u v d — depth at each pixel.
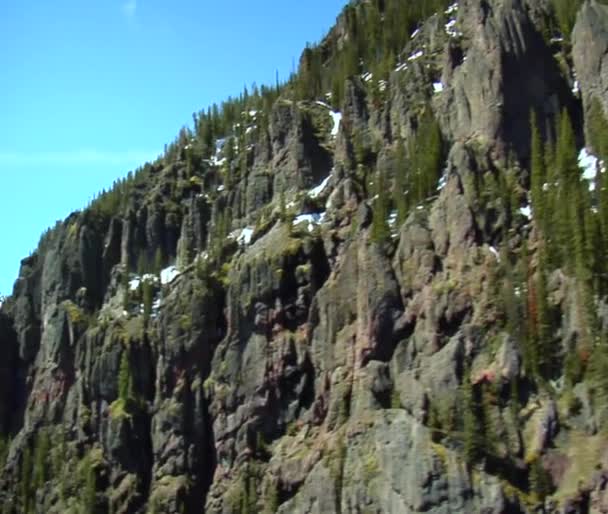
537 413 131.50
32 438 199.00
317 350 160.25
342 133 178.12
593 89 156.75
